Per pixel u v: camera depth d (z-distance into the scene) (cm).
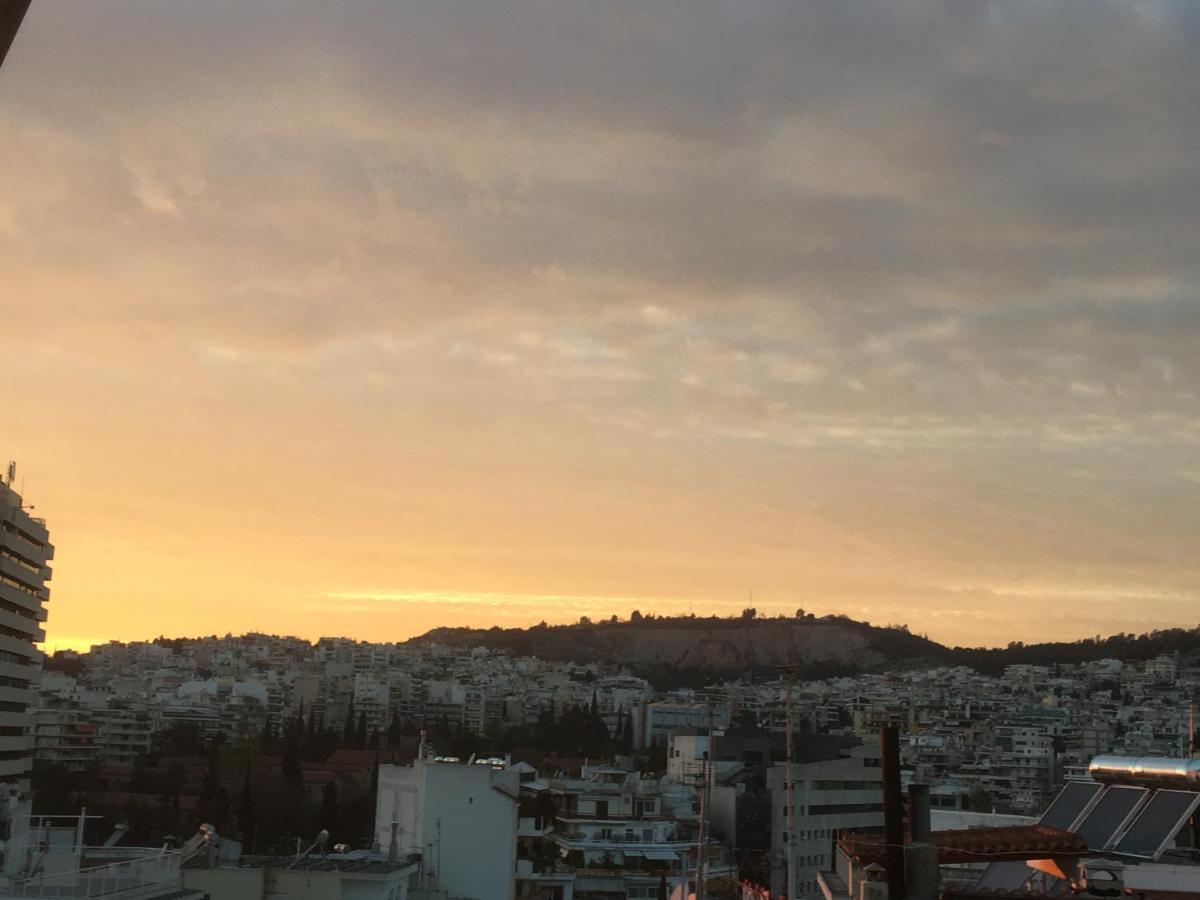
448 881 12081
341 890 8056
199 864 8081
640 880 13800
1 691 15625
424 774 12312
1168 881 3272
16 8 984
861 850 3306
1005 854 3091
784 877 13688
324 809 18388
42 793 19750
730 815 17312
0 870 5828
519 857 13400
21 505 16350
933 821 6297
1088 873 3238
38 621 17262
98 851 7300
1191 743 6612
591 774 18650
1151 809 3453
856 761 17800
